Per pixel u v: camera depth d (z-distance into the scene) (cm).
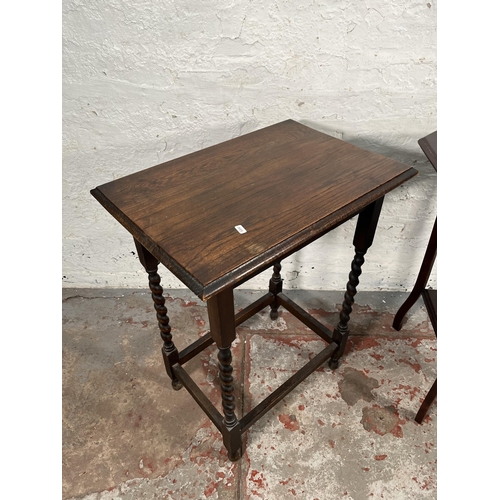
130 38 115
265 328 165
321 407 137
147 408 137
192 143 138
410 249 165
